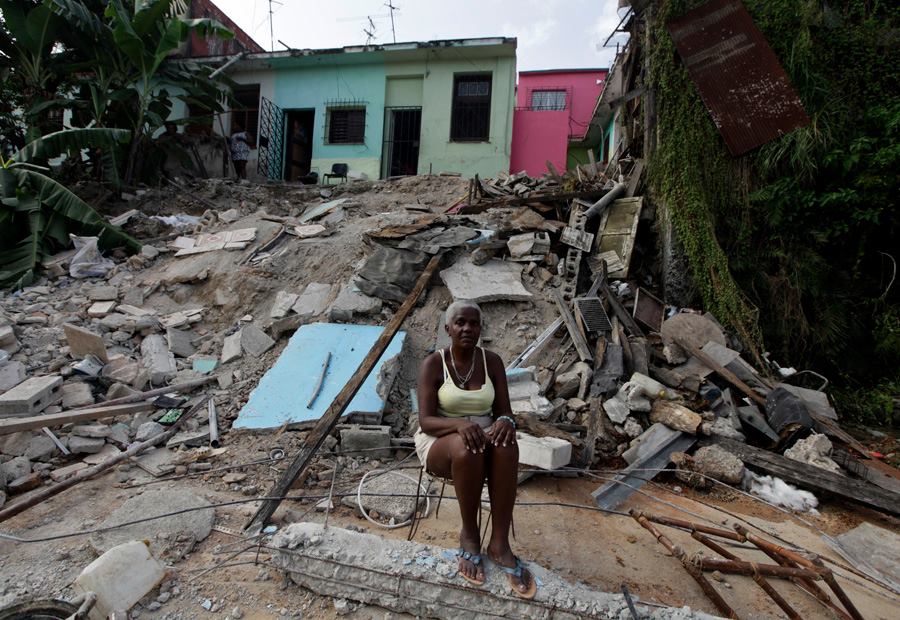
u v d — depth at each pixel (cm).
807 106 727
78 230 858
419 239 752
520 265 730
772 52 734
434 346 615
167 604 275
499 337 639
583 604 261
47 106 1083
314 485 420
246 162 1532
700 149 754
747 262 746
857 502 432
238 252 809
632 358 605
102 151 1113
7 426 402
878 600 318
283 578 298
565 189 960
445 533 359
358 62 1568
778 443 522
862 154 707
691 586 317
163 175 1308
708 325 647
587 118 1997
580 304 655
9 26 1022
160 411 520
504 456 259
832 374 733
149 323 653
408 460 467
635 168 867
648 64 837
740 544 363
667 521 318
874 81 739
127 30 1042
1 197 791
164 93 1230
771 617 292
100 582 262
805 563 281
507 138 1509
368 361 512
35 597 270
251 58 1545
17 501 381
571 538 365
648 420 539
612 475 467
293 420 500
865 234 726
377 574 280
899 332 698
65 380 523
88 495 392
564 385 569
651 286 788
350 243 807
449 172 1425
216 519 361
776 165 735
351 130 1608
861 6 773
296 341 605
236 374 590
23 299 701
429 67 1542
